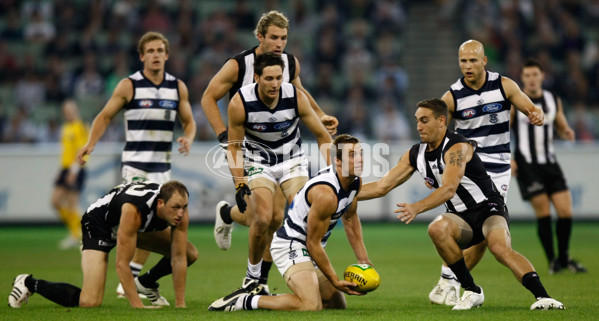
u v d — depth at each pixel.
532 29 79.31
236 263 39.12
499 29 78.88
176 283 23.66
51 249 46.66
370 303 24.95
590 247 46.47
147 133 29.36
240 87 26.06
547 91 34.97
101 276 23.80
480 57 26.28
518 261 22.22
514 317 20.58
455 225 22.95
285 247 22.38
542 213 34.66
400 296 26.98
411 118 77.94
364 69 75.69
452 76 80.62
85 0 79.00
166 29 76.25
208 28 76.31
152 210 23.06
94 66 71.94
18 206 59.66
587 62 77.81
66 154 48.25
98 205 23.95
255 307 22.22
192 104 68.81
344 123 70.69
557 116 35.00
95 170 58.31
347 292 21.55
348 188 21.27
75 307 23.41
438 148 22.78
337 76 75.81
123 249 22.97
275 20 25.59
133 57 73.88
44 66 75.69
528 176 34.66
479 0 81.38
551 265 34.19
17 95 72.81
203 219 59.16
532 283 21.97
